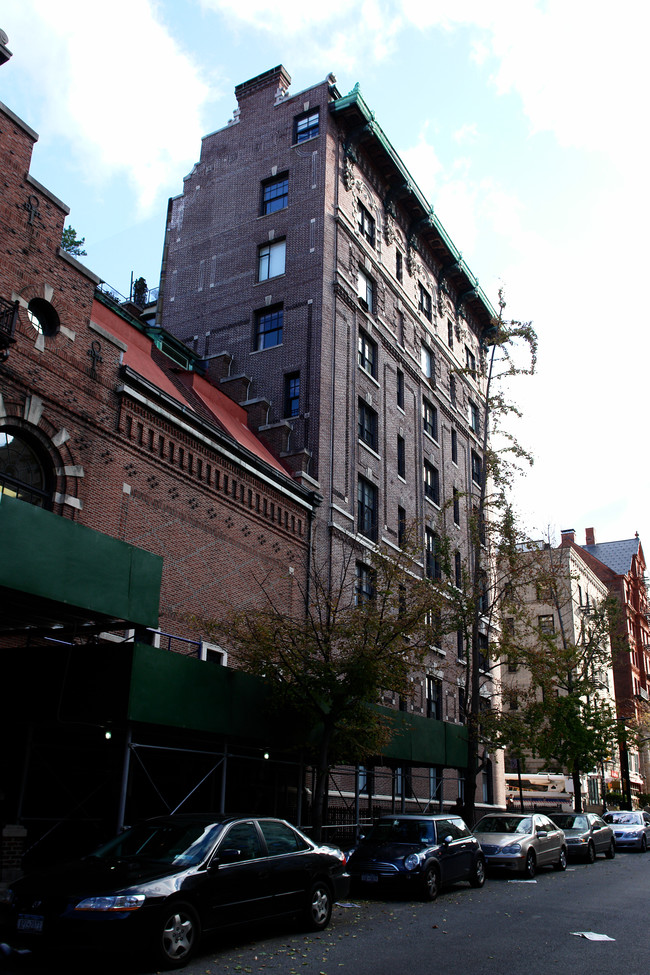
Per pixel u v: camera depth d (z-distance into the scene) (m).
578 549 73.25
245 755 16.92
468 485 38.88
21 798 12.65
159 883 8.39
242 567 20.28
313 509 24.05
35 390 14.77
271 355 27.59
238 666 17.77
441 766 24.14
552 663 25.03
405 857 14.71
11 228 14.71
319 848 11.27
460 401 39.41
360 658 16.09
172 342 25.56
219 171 32.34
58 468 15.15
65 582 11.49
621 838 31.75
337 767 23.02
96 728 13.74
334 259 28.30
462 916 12.70
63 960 8.52
